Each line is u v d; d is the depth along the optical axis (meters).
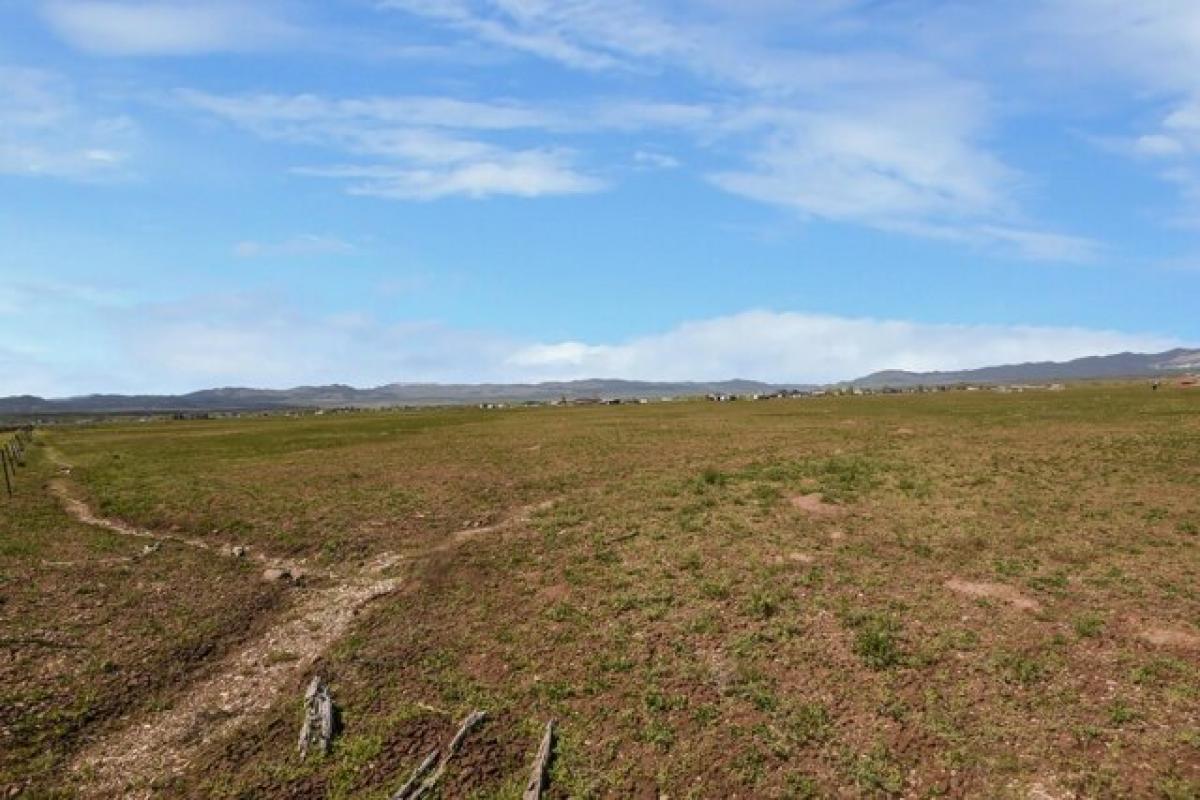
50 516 37.78
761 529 26.78
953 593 19.89
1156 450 39.03
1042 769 12.59
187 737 15.40
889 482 33.84
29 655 18.70
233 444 77.19
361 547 28.64
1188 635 16.52
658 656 17.44
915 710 14.52
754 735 14.22
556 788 13.36
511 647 18.58
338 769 14.01
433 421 109.06
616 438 62.91
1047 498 29.41
